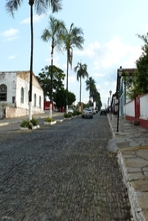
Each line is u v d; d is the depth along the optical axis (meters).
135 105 19.14
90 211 3.69
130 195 3.99
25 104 35.66
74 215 3.56
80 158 7.19
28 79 36.84
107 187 4.72
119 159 6.71
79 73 49.38
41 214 3.59
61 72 57.06
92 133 13.55
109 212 3.65
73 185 4.84
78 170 5.92
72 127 17.66
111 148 8.44
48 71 55.91
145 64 12.23
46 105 55.75
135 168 5.31
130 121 21.55
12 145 9.51
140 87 13.82
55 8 16.48
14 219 3.44
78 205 3.90
